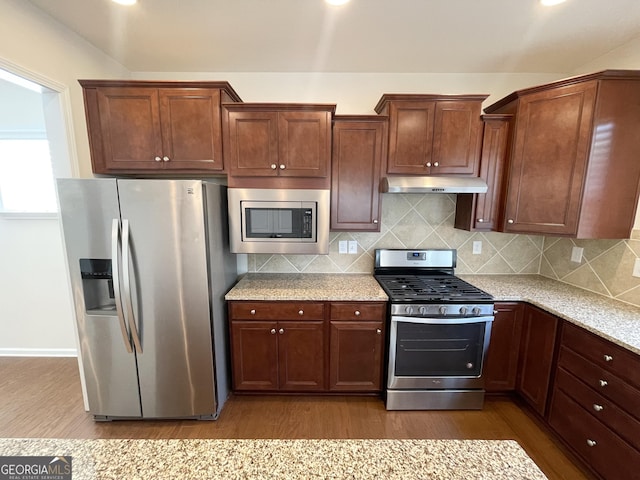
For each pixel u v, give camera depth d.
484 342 2.01
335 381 2.12
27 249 2.64
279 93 2.45
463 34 1.86
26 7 1.57
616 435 1.40
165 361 1.85
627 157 1.76
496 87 2.43
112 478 0.64
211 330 1.87
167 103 1.95
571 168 1.83
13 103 2.48
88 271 1.77
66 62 1.82
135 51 2.10
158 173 2.05
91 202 1.69
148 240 1.72
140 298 1.77
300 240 2.07
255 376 2.12
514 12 1.63
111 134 1.96
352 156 2.13
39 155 2.57
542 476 0.65
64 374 2.47
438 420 1.97
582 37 1.88
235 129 2.00
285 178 2.06
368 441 0.75
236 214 2.03
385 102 2.14
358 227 2.21
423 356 2.03
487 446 0.74
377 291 2.10
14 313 2.72
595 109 1.71
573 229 1.85
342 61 2.23
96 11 1.65
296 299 2.02
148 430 1.88
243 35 1.89
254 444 0.74
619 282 1.91
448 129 2.10
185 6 1.59
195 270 1.78
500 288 2.20
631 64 1.92
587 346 1.56
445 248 2.57
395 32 1.84
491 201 2.20
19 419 1.97
